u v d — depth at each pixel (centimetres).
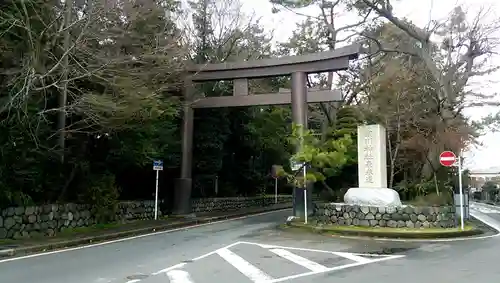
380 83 2145
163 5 1833
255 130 2770
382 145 1538
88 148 1697
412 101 2073
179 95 2019
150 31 1568
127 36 1395
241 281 674
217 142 2405
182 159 2102
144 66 1489
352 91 2530
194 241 1215
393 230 1353
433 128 2005
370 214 1457
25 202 1227
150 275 720
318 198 2527
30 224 1234
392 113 2023
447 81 2069
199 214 2192
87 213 1501
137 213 1812
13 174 1256
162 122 1806
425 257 929
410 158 2162
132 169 1962
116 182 1891
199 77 2023
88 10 1250
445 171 1962
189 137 2116
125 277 704
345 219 1508
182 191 2088
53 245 1068
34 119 1273
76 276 714
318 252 998
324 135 2236
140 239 1269
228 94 2605
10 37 1248
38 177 1360
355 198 1530
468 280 686
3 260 885
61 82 1195
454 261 877
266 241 1210
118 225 1583
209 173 2481
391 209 1439
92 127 1539
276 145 3097
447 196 1708
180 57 1725
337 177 2462
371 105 2125
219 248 1063
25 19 1212
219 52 2689
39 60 1178
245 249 1046
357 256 941
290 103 1950
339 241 1210
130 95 1327
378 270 773
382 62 2522
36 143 1254
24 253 981
